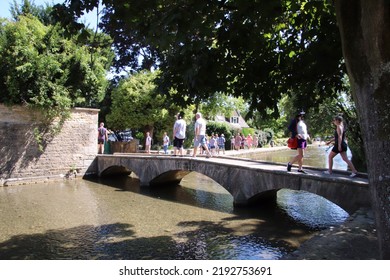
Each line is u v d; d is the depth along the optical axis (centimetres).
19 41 1388
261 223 864
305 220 896
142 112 2289
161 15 428
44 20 2064
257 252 652
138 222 866
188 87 500
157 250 660
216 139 2533
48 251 651
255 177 1012
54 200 1128
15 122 1442
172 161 1301
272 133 4741
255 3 424
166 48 408
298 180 895
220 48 498
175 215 941
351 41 273
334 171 929
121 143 2239
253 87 566
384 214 255
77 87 1630
